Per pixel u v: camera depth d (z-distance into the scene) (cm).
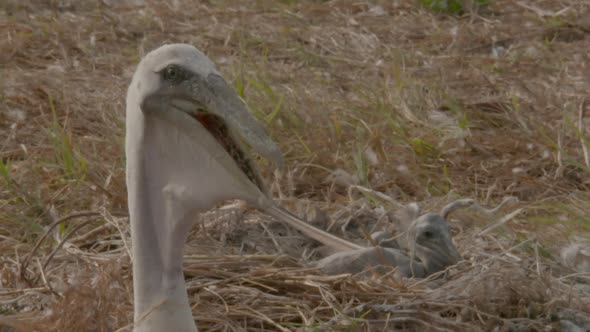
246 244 957
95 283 762
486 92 1480
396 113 1345
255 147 528
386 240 951
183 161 551
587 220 1043
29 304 823
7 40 1599
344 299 820
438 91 1433
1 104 1327
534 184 1164
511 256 931
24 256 902
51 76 1447
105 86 1459
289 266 894
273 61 1614
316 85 1469
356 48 1681
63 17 1792
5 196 1080
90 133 1286
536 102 1395
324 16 1850
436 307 810
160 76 541
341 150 1223
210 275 855
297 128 1273
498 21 1808
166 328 581
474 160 1231
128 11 1848
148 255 575
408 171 1166
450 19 1859
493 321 795
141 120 552
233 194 547
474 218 1044
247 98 1329
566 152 1240
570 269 938
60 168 1146
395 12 1886
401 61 1616
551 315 813
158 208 566
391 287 837
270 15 1836
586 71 1510
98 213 934
